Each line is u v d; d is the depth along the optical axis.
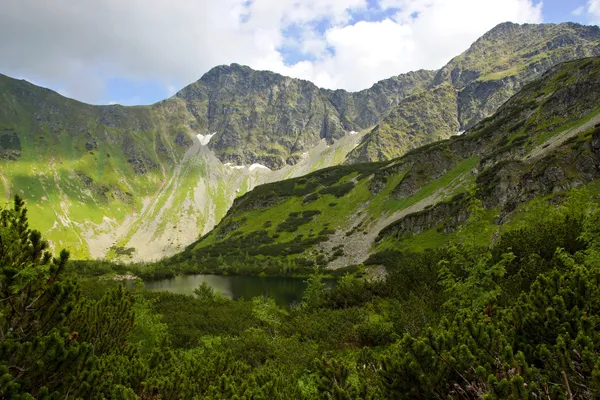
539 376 6.43
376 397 7.66
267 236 173.88
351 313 26.77
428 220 115.44
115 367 9.81
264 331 28.20
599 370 5.61
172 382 9.29
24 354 6.99
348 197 185.88
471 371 6.88
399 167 179.25
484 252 16.58
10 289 7.46
